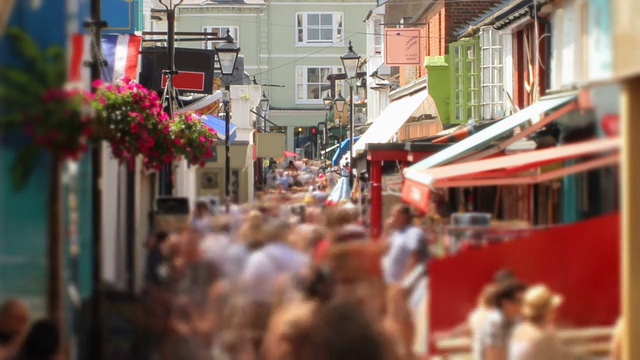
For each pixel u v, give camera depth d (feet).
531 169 64.80
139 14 173.99
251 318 35.99
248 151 161.58
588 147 38.14
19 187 34.65
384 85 261.24
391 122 192.95
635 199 35.91
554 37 107.04
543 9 113.09
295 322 34.68
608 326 36.22
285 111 445.78
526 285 36.17
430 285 36.37
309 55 445.37
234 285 36.63
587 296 36.55
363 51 447.42
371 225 71.72
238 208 57.41
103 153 61.41
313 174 278.87
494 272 36.86
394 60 200.44
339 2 444.14
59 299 35.83
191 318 37.24
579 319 36.27
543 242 36.73
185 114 88.12
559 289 36.78
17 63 34.09
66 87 35.58
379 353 34.81
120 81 80.59
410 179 70.03
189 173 90.02
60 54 35.27
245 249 36.83
